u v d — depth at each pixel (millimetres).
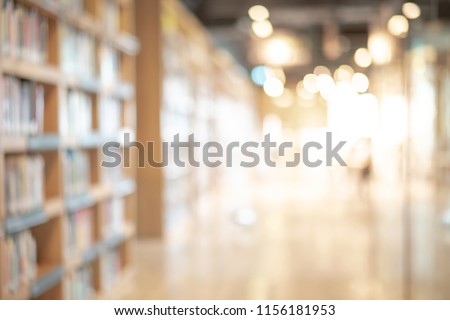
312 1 16859
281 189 20297
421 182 6098
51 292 5520
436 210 5703
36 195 5039
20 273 4781
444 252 5688
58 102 5445
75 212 5973
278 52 22156
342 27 19016
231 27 17844
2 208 4301
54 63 5484
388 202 8055
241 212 14102
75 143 5875
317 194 18594
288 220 13320
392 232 7812
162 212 10820
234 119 21297
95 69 6762
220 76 18188
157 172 10789
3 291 4340
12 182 4598
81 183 6125
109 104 7215
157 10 10867
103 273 6836
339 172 19469
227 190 18875
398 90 6922
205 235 11414
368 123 9406
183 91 12883
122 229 7555
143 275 8086
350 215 13969
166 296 7016
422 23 5805
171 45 11781
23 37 4855
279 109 22859
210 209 15344
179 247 10133
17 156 4891
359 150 10773
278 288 7355
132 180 7938
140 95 10781
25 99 4883
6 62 4391
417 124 6090
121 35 7484
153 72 10781
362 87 9625
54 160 5488
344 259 9086
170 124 11539
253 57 23484
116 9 7555
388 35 7629
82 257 5996
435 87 5520
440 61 5375
